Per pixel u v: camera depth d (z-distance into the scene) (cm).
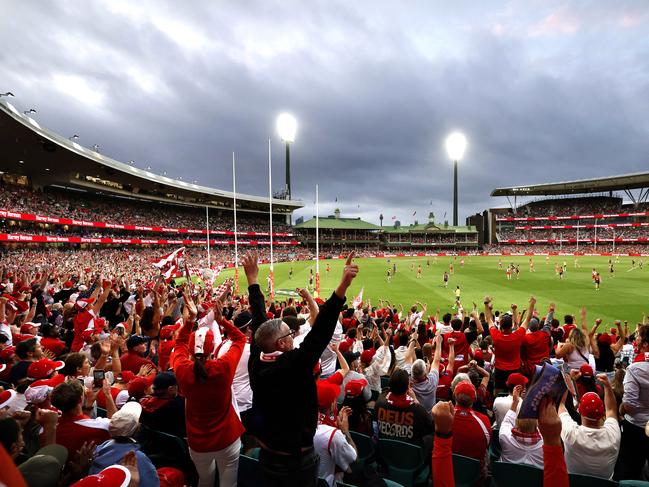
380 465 545
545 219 13375
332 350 752
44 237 5269
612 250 11331
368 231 14200
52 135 4581
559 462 287
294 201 12344
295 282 5075
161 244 8838
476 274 5647
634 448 520
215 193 9712
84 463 378
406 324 1530
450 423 321
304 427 304
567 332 1265
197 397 370
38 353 633
